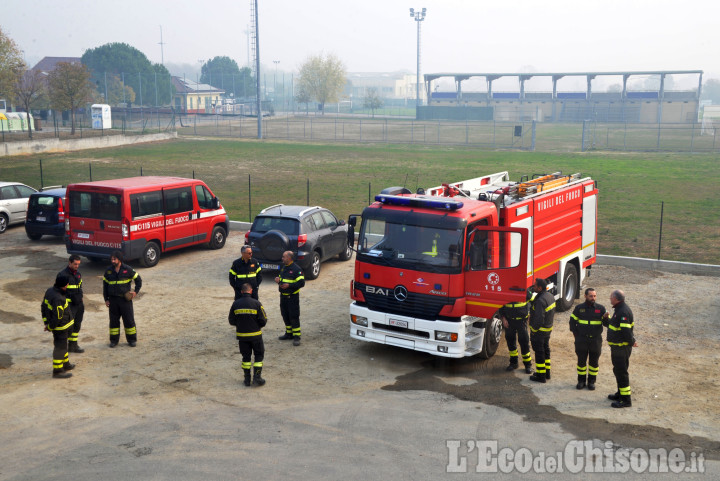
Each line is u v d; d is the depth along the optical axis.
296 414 9.24
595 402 9.70
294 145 60.75
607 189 32.94
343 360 11.49
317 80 127.75
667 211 26.73
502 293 10.55
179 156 48.69
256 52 67.38
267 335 12.76
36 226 20.55
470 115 110.38
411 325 11.02
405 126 93.19
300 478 7.47
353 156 50.62
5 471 7.62
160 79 114.31
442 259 10.73
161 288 15.91
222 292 15.63
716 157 50.12
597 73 108.94
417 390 10.20
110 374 10.70
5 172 37.47
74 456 7.99
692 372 10.87
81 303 11.54
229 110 126.88
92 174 37.03
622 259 18.09
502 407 9.54
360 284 11.57
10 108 75.88
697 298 15.03
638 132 83.75
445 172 40.09
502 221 11.59
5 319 13.40
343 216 25.23
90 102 76.00
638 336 12.60
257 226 16.88
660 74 105.44
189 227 19.03
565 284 14.18
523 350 10.80
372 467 7.74
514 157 50.72
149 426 8.84
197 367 11.04
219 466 7.74
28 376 10.59
